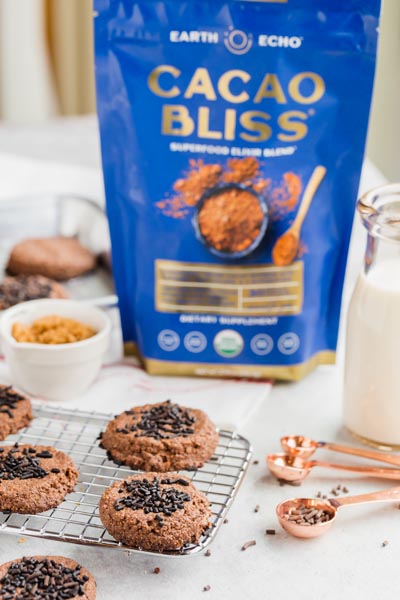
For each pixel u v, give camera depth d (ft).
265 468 2.24
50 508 2.05
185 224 2.43
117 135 2.40
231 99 2.33
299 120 2.35
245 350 2.51
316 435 2.35
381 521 2.10
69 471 2.11
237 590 1.93
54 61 5.00
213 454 2.23
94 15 2.31
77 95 5.12
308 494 2.17
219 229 2.43
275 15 2.27
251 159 2.37
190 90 2.33
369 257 2.25
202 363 2.53
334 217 2.45
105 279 3.05
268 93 2.32
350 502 2.09
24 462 2.11
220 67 2.31
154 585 1.94
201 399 2.43
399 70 3.67
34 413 2.36
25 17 4.86
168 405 2.31
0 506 2.02
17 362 2.41
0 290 2.85
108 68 2.35
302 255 2.45
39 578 1.88
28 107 5.16
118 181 2.44
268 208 2.41
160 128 2.37
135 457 2.18
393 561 2.00
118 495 2.03
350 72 2.31
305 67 2.31
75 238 3.20
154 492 2.03
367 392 2.28
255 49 2.29
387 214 2.19
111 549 2.02
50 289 2.88
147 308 2.50
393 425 2.28
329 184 2.41
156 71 2.33
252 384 2.52
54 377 2.41
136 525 1.95
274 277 2.46
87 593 1.87
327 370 2.61
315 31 2.28
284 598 1.91
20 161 3.61
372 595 1.92
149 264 2.47
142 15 2.29
